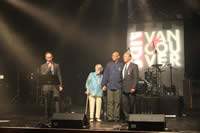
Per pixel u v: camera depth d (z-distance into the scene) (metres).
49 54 6.02
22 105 8.27
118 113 6.25
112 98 6.32
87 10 10.44
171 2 9.62
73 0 9.84
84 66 11.16
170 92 7.89
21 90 9.64
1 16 10.09
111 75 6.35
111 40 10.77
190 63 10.53
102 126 5.15
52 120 4.64
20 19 10.30
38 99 8.90
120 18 10.48
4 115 7.41
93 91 6.47
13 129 4.69
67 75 11.23
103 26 10.77
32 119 6.29
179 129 4.71
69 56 11.30
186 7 9.59
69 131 4.50
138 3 9.84
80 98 10.86
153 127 4.35
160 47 9.52
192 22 10.29
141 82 7.76
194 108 8.13
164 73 9.41
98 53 10.99
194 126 5.21
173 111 7.23
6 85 10.25
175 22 9.49
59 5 9.95
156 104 7.25
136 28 9.77
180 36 9.43
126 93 6.07
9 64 10.85
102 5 10.23
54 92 5.84
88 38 11.01
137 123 4.38
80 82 11.09
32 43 11.00
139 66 9.61
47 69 5.94
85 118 4.73
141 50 9.65
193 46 10.48
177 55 9.40
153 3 9.72
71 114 4.66
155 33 9.59
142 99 7.34
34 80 9.38
